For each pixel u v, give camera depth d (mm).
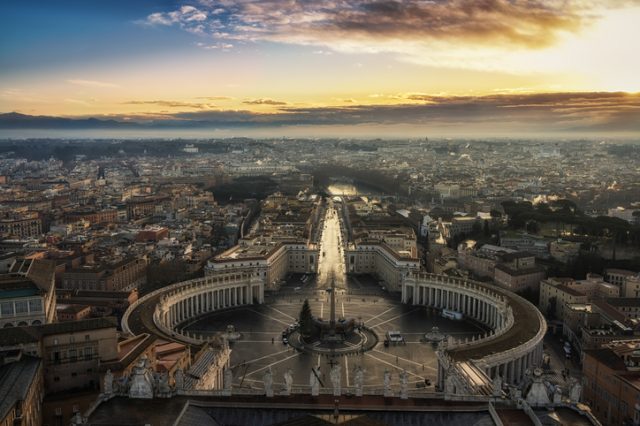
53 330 179375
